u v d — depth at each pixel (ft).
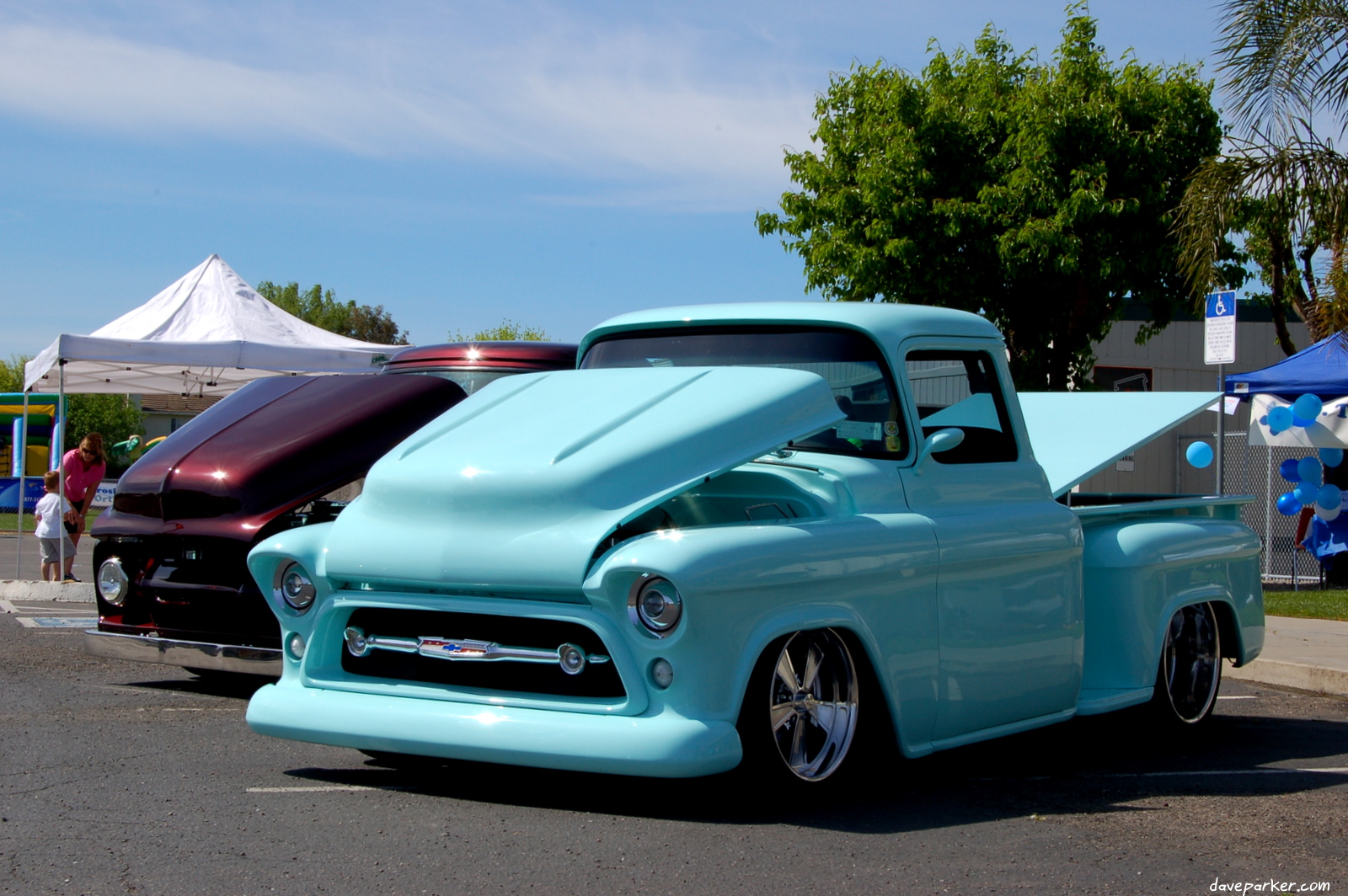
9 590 38.06
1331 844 13.99
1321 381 40.86
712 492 16.08
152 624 22.02
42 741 17.47
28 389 42.86
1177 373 75.15
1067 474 21.24
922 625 15.65
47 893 11.03
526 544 13.74
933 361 17.54
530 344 28.27
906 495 16.26
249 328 44.78
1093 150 55.88
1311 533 45.55
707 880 11.79
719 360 17.65
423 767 16.26
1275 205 29.55
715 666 13.23
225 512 21.09
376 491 15.26
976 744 18.78
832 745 14.93
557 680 13.98
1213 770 18.25
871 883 11.90
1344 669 26.55
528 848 12.70
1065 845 13.53
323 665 15.33
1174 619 20.83
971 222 56.49
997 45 61.11
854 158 60.75
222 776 15.66
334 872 11.83
